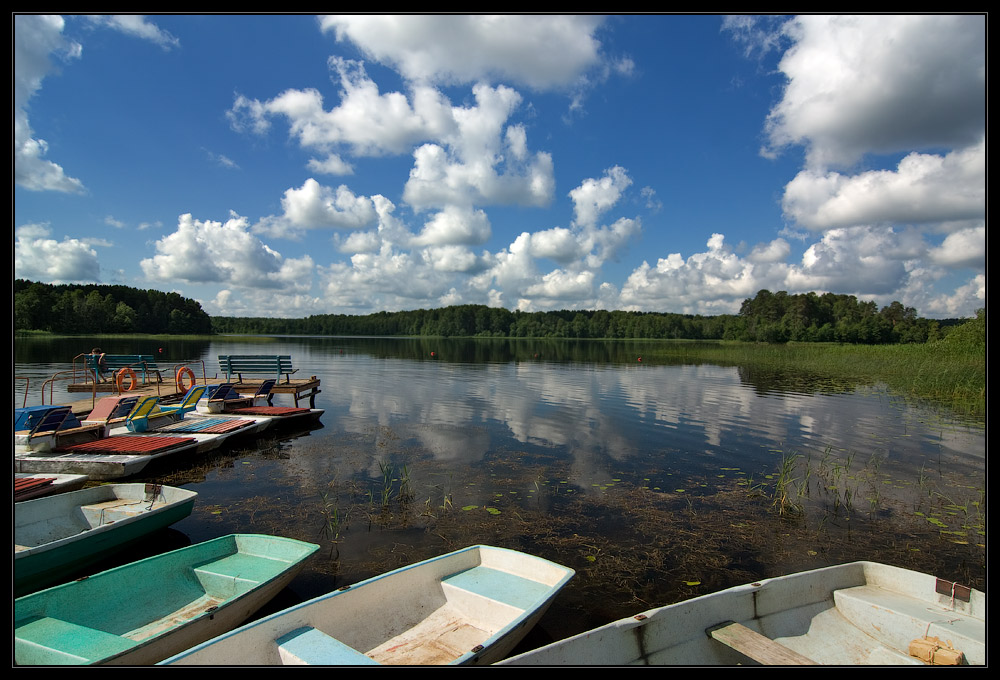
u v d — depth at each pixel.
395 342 72.81
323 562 5.57
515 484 8.25
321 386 19.73
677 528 6.64
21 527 5.46
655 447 10.76
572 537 6.32
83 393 15.79
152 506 6.07
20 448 8.38
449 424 12.78
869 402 16.67
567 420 13.42
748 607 4.30
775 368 28.88
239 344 53.84
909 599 4.57
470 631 4.50
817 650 4.23
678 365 31.23
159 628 4.39
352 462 9.38
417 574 4.75
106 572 4.37
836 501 7.66
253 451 10.09
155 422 10.43
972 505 7.55
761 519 6.97
